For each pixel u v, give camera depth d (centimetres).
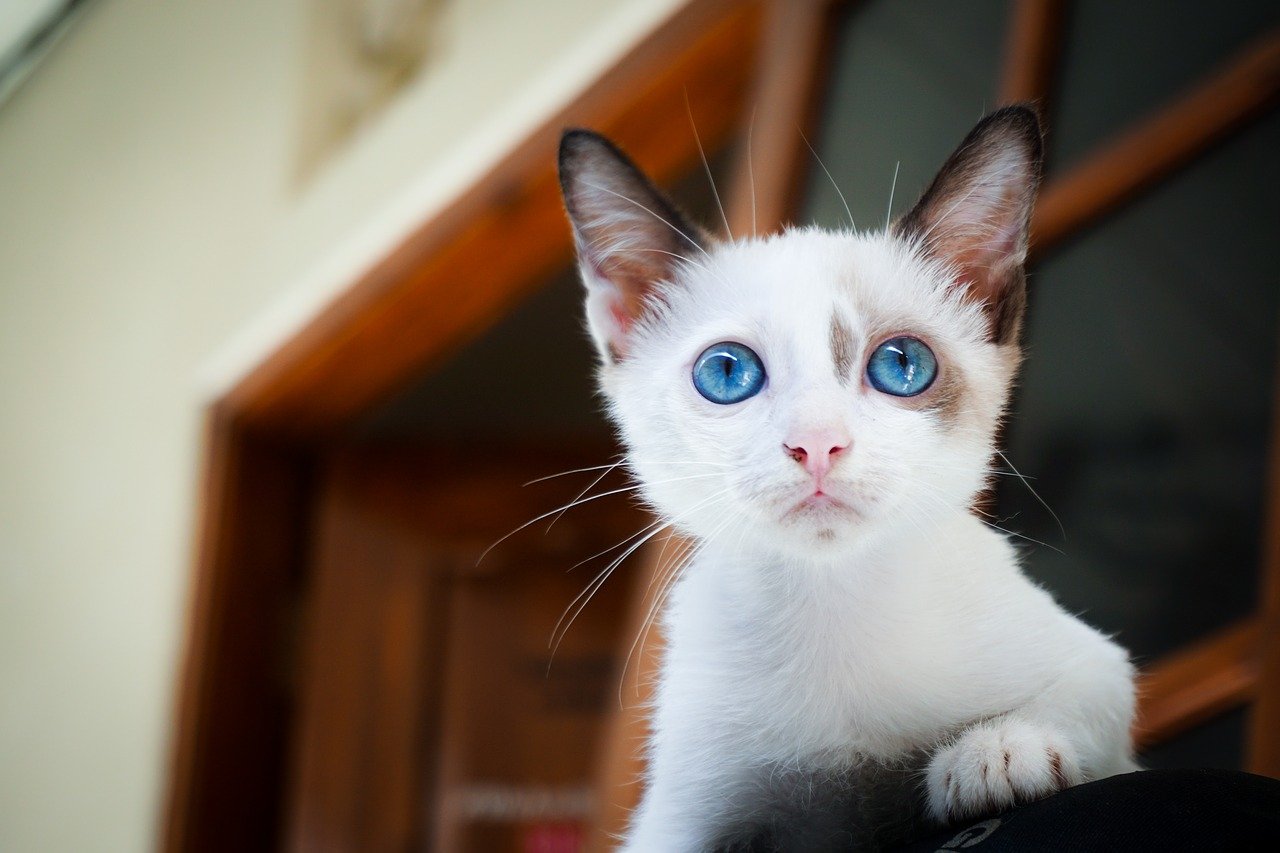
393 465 93
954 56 55
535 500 93
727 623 46
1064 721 42
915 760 44
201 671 84
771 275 47
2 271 129
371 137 79
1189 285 51
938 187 48
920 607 44
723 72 62
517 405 103
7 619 109
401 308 75
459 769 87
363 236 76
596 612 90
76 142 119
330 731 88
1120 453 51
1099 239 52
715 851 45
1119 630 50
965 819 41
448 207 70
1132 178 52
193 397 90
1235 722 48
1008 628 44
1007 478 51
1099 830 36
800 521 45
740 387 46
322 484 92
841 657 44
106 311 105
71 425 106
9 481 115
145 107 108
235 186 92
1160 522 50
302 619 90
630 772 52
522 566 91
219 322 90
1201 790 37
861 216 56
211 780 84
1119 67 53
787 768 45
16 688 105
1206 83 51
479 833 86
